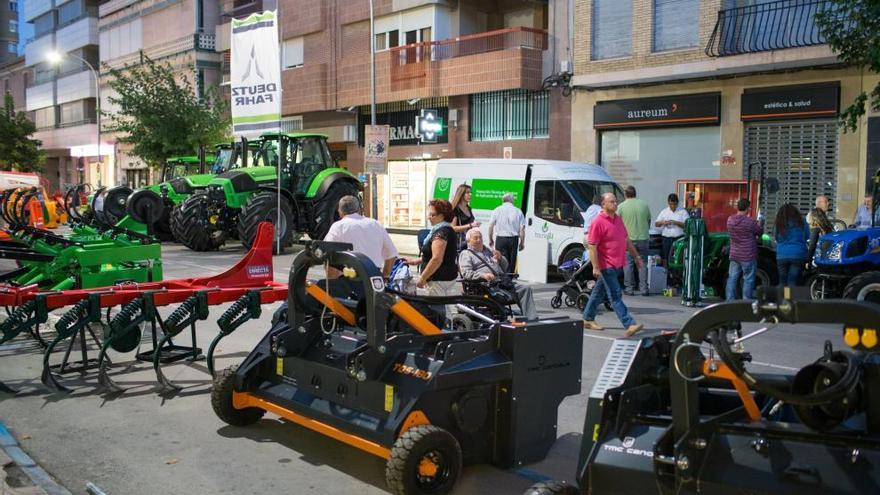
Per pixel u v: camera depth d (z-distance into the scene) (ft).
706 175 64.90
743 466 10.05
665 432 10.67
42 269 31.27
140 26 149.18
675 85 66.23
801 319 9.44
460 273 26.94
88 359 26.48
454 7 90.38
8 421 20.16
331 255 16.46
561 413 21.13
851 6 40.86
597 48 71.26
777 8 57.98
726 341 10.00
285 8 107.14
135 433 19.29
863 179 56.08
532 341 16.55
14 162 160.76
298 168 65.67
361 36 97.60
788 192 60.08
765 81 60.80
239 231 61.05
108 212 55.11
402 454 14.35
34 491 15.05
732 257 39.09
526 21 91.25
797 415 10.06
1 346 28.60
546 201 49.06
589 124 72.28
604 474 11.23
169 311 36.55
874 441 9.50
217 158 74.43
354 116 99.19
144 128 108.78
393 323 17.84
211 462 17.39
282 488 15.98
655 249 47.85
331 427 16.28
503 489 15.74
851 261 35.35
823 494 9.37
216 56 134.21
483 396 16.19
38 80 202.39
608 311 37.78
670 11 65.98
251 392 18.92
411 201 79.05
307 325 18.06
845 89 56.54
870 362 9.68
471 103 86.07
